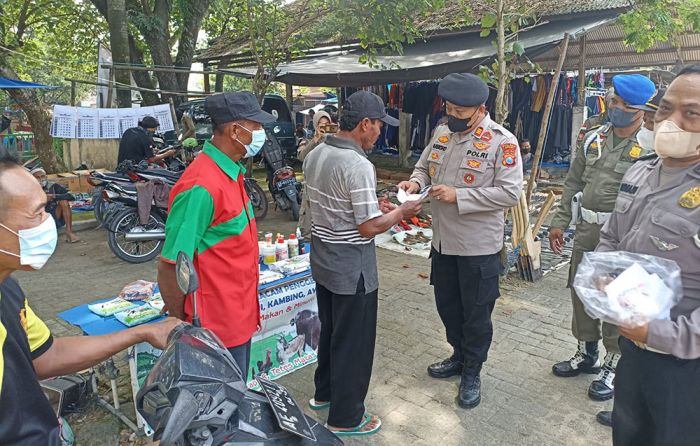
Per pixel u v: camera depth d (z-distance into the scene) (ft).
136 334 5.87
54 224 4.47
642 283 4.99
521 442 9.54
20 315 4.95
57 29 54.75
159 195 20.61
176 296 7.17
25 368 4.62
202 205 6.92
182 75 43.27
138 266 20.38
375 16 23.03
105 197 20.13
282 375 11.80
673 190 5.62
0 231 4.17
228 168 7.34
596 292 5.08
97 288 17.88
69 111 30.32
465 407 10.55
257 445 4.33
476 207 9.71
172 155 27.45
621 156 10.36
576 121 30.73
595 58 36.45
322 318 9.98
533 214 26.45
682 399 5.49
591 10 24.95
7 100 55.16
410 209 9.04
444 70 25.66
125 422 9.92
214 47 44.45
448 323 11.41
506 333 13.98
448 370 11.76
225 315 7.42
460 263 10.30
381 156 45.50
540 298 16.53
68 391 9.82
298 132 43.96
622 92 9.80
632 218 6.21
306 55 36.17
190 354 4.34
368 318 9.19
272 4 29.04
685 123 5.27
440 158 10.64
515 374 11.87
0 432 4.33
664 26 23.59
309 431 4.60
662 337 4.92
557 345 13.26
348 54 37.42
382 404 10.79
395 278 18.44
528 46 23.34
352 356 9.21
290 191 27.27
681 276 5.43
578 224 11.14
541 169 35.37
